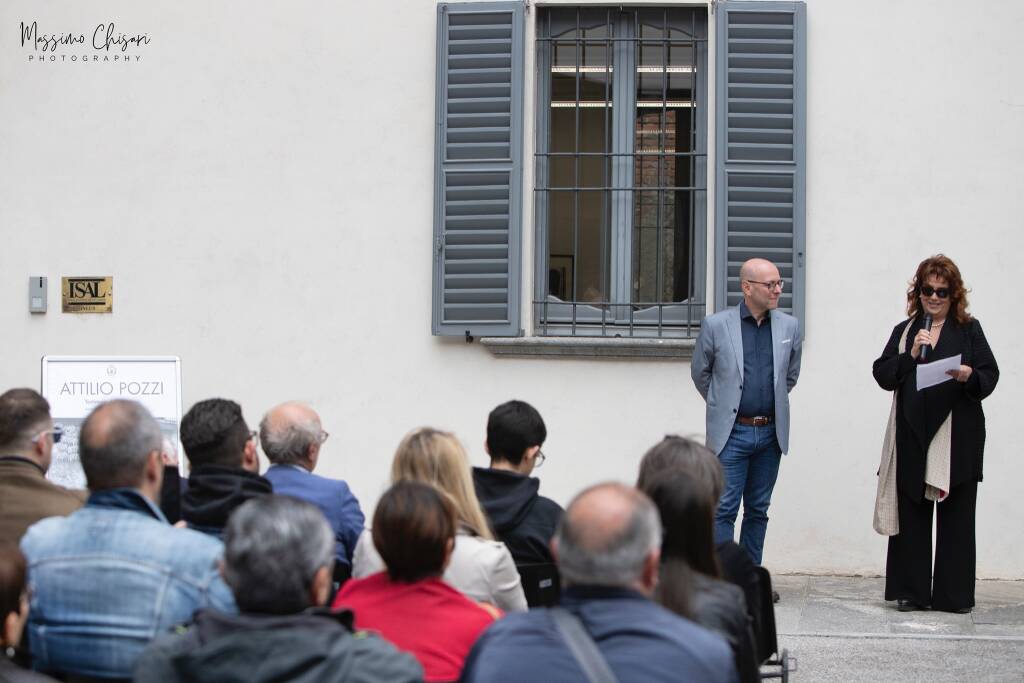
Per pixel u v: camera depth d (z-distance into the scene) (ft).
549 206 31.99
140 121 32.68
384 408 31.96
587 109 31.94
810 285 30.78
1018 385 30.22
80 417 27.96
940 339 27.09
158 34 32.63
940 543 27.37
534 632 10.71
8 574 12.08
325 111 32.22
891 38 30.66
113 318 32.68
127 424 13.46
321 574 11.17
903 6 30.63
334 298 32.14
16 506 15.55
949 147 30.45
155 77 32.63
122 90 32.73
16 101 32.99
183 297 32.53
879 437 30.58
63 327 32.86
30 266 32.94
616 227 31.83
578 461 31.35
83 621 12.94
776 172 30.76
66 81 32.89
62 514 15.58
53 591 13.02
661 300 31.71
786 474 30.78
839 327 30.68
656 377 31.19
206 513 15.43
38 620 13.08
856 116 30.73
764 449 27.84
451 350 31.83
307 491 17.48
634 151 31.81
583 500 10.98
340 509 17.61
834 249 30.73
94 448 13.37
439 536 13.29
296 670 10.45
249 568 10.79
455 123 31.63
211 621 10.75
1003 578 30.30
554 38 31.96
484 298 31.42
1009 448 30.22
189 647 10.63
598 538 10.73
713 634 11.03
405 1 32.07
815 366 30.73
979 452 27.07
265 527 10.89
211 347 32.48
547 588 17.75
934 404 27.02
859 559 30.63
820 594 29.04
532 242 31.68
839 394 30.66
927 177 30.53
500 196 31.40
